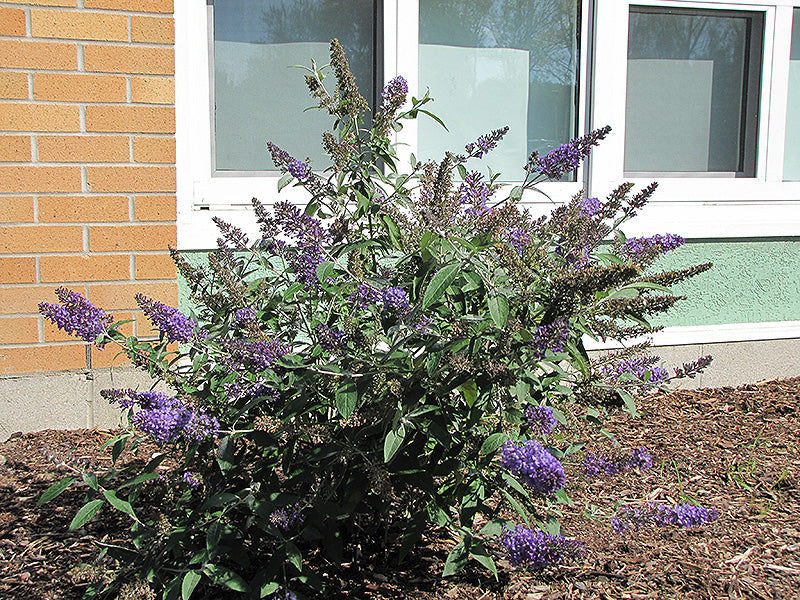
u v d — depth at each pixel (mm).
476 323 2020
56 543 2645
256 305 2393
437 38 4410
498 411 2340
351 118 2588
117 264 3742
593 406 2420
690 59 4816
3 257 3600
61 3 3539
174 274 3820
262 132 4191
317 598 2277
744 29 4867
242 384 2271
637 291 2268
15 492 3055
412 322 2020
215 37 4062
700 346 4711
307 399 2107
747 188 4914
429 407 2000
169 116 3738
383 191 2561
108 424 3773
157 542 2121
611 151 4586
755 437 3832
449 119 4477
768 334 4805
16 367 3656
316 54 4211
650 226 4551
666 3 4660
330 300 2342
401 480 2266
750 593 2398
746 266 4785
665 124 4836
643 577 2471
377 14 4254
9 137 3553
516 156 4602
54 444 3529
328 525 2199
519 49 4531
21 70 3533
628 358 2486
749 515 2953
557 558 2035
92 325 2240
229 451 2051
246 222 4000
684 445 3701
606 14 4484
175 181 3779
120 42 3635
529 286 2088
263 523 2082
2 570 2469
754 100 4938
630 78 4742
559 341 1928
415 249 2305
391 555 2531
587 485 3146
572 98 4625
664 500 3057
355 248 2264
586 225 2346
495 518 2262
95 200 3686
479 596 2334
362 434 2150
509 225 2350
